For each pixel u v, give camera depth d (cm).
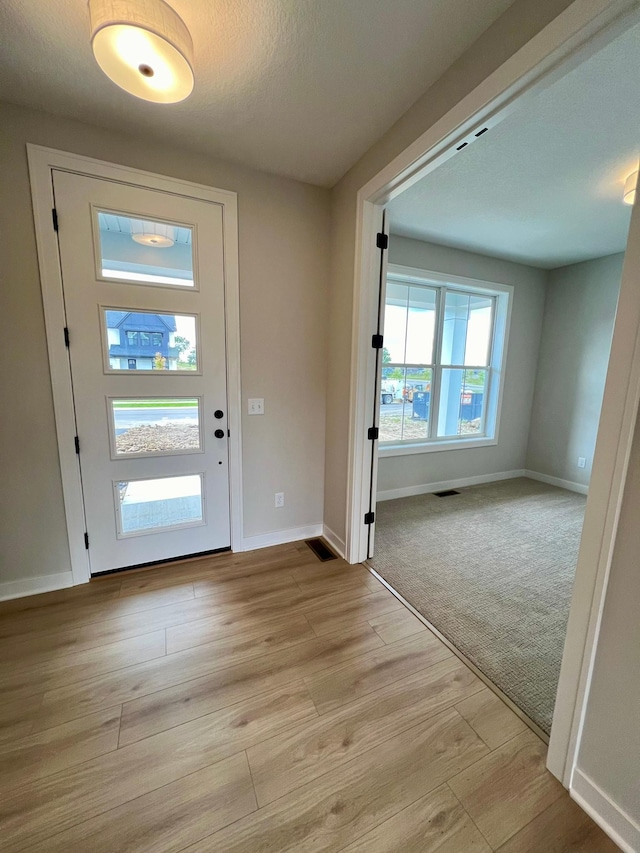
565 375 420
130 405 212
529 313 429
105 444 210
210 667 155
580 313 404
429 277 352
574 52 105
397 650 167
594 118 168
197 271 215
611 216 277
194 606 195
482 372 428
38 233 180
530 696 144
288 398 255
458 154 198
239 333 231
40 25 128
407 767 117
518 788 112
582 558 105
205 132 188
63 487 202
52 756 118
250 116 175
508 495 392
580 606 106
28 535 198
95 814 103
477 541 279
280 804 106
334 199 241
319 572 232
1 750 120
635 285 89
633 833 96
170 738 125
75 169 182
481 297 413
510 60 118
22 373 186
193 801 107
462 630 181
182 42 119
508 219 285
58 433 197
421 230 312
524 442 460
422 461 393
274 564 240
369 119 175
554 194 243
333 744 124
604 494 98
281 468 261
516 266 407
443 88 147
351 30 129
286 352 249
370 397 229
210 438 235
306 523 278
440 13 122
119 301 200
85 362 198
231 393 235
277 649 166
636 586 93
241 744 123
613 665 98
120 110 172
